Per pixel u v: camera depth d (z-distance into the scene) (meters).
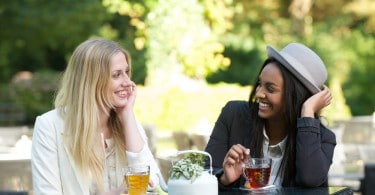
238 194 3.23
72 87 3.40
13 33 17.14
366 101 20.31
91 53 3.38
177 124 12.08
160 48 14.28
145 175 3.09
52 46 17.67
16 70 21.41
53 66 21.75
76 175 3.34
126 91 3.44
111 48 3.41
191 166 3.07
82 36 17.39
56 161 3.38
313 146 3.42
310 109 3.46
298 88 3.49
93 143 3.36
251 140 3.59
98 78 3.38
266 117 3.49
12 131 9.26
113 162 3.46
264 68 3.52
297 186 3.49
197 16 14.40
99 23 16.98
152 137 7.49
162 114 12.13
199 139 7.74
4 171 5.67
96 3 16.25
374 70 20.45
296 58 3.55
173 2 14.32
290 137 3.52
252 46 19.95
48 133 3.39
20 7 16.47
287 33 21.28
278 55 3.49
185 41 14.24
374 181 5.47
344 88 20.27
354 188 7.33
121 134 3.48
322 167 3.41
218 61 14.59
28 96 18.97
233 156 3.36
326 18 22.02
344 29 21.70
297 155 3.44
